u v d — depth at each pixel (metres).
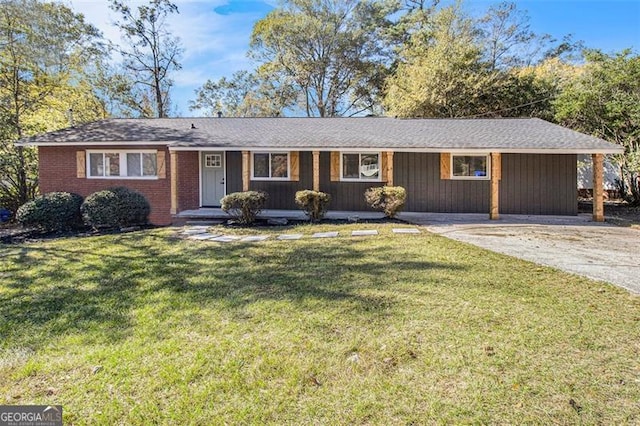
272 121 14.64
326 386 2.76
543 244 7.44
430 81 19.52
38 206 10.35
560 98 15.95
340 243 7.80
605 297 4.38
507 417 2.37
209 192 13.61
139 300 4.74
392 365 3.01
